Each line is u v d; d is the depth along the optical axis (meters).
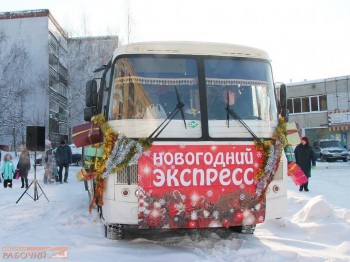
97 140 6.77
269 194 6.48
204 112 6.41
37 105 45.19
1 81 45.34
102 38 43.91
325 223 7.98
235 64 6.79
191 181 6.18
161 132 6.23
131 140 6.11
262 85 6.87
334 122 41.00
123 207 6.07
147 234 7.49
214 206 6.21
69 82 44.16
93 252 6.19
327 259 5.80
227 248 6.36
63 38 49.00
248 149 6.42
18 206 11.12
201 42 6.76
